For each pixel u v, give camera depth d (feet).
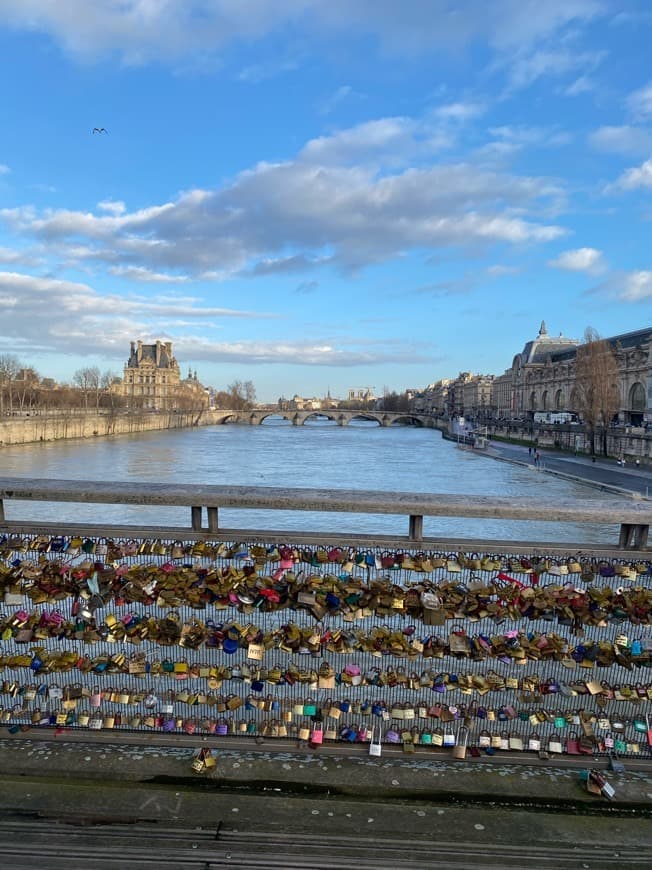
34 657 12.89
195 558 12.48
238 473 228.22
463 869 9.76
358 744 12.82
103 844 10.19
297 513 105.81
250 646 12.19
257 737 12.86
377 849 10.12
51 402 451.53
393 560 12.01
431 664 12.95
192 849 10.09
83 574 12.47
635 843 10.36
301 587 12.06
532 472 233.55
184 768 12.16
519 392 523.29
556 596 11.99
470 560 12.05
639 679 12.41
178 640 12.47
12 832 10.43
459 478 217.56
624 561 11.94
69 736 13.07
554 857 10.04
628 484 182.39
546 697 12.71
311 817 10.75
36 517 109.09
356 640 12.29
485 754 12.63
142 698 12.98
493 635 12.41
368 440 445.37
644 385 303.68
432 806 11.15
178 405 614.34
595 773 11.82
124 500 11.93
